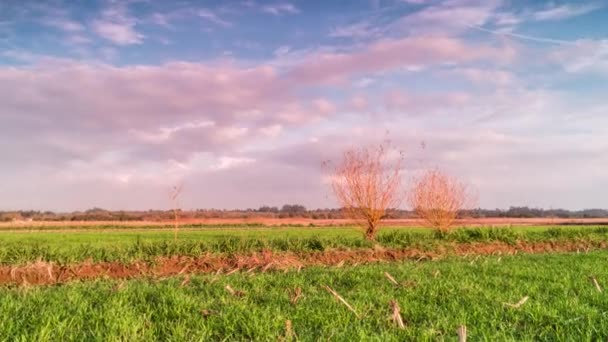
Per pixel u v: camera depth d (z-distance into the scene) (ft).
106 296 32.01
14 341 20.42
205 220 276.41
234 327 24.03
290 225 222.89
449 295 32.68
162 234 132.46
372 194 93.04
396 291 34.32
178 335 22.08
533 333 23.04
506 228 96.22
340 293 33.81
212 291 34.71
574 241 96.27
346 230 163.32
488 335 21.77
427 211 105.50
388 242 83.56
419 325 24.70
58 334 21.67
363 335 21.24
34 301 29.96
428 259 70.95
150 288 34.76
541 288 36.76
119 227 206.08
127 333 22.11
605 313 26.66
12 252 58.80
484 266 51.03
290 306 28.76
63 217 305.53
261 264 60.75
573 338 21.68
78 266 56.90
